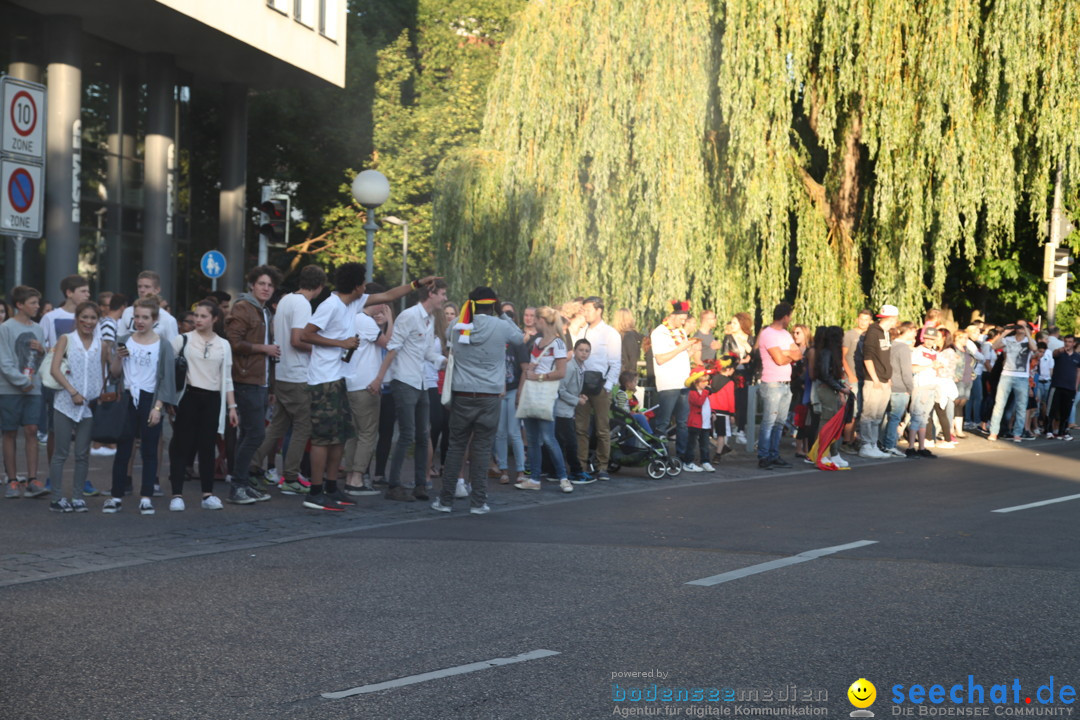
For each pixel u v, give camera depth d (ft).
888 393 66.23
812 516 41.16
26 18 100.73
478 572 30.01
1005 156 71.72
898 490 49.70
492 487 49.60
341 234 158.40
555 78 71.92
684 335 57.16
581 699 19.16
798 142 76.59
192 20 102.53
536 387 47.47
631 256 70.90
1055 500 45.93
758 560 31.96
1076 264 106.52
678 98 68.95
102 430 38.73
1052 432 86.22
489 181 73.56
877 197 70.64
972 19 70.33
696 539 35.73
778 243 70.64
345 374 42.09
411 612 25.44
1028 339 80.53
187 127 128.26
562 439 51.19
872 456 66.59
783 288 72.08
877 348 65.98
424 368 44.47
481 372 41.11
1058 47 71.61
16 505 40.86
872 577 29.58
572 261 72.08
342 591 27.61
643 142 69.05
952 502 45.37
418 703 18.92
